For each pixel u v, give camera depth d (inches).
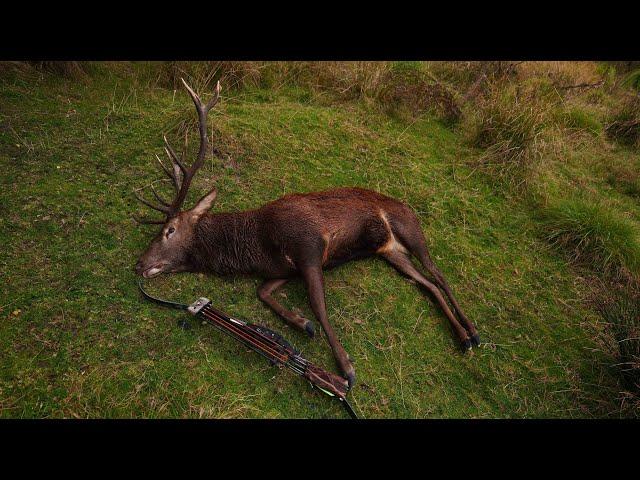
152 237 147.9
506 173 208.8
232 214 147.1
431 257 172.7
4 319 117.0
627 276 176.9
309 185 183.2
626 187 235.5
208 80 217.9
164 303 129.6
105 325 122.0
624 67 353.4
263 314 138.1
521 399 139.6
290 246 140.9
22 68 194.5
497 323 157.8
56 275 129.4
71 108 187.8
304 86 239.9
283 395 121.0
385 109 233.8
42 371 110.3
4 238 133.5
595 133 268.2
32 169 155.9
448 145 225.3
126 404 110.0
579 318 164.9
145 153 175.5
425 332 147.5
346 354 128.3
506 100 227.0
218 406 114.6
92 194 153.9
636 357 141.4
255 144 190.9
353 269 157.9
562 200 200.5
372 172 198.7
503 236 187.5
